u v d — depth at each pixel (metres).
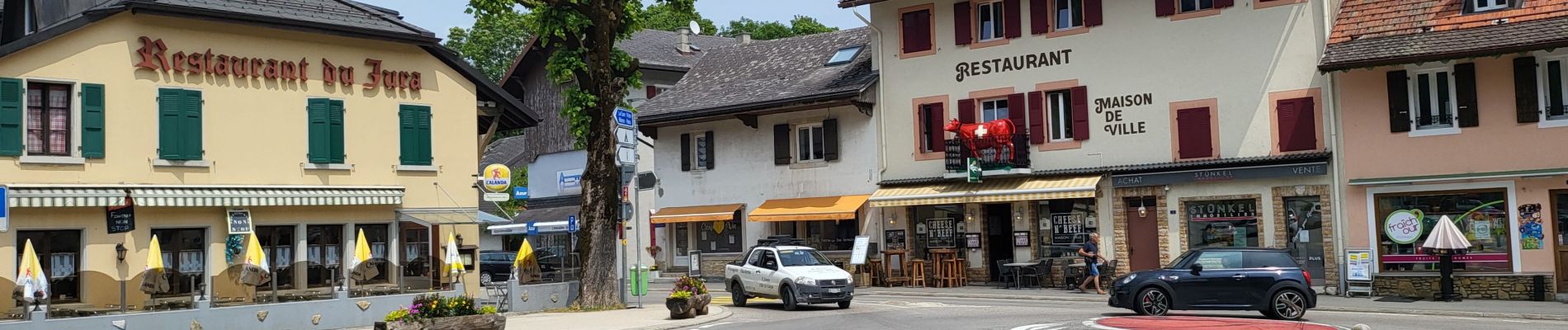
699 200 37.31
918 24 32.59
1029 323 19.73
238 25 23.17
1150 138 29.17
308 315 21.11
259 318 20.38
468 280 26.12
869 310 23.55
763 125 35.72
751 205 35.94
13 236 20.45
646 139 39.88
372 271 22.72
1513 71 24.59
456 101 26.36
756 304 26.27
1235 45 28.16
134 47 22.00
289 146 23.73
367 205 24.73
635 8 25.28
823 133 34.47
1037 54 30.75
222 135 22.88
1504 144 24.64
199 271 22.70
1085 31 30.12
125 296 19.58
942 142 31.94
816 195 34.41
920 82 32.47
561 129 47.00
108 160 21.56
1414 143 25.56
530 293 24.19
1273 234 27.45
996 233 32.03
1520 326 18.98
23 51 20.77
